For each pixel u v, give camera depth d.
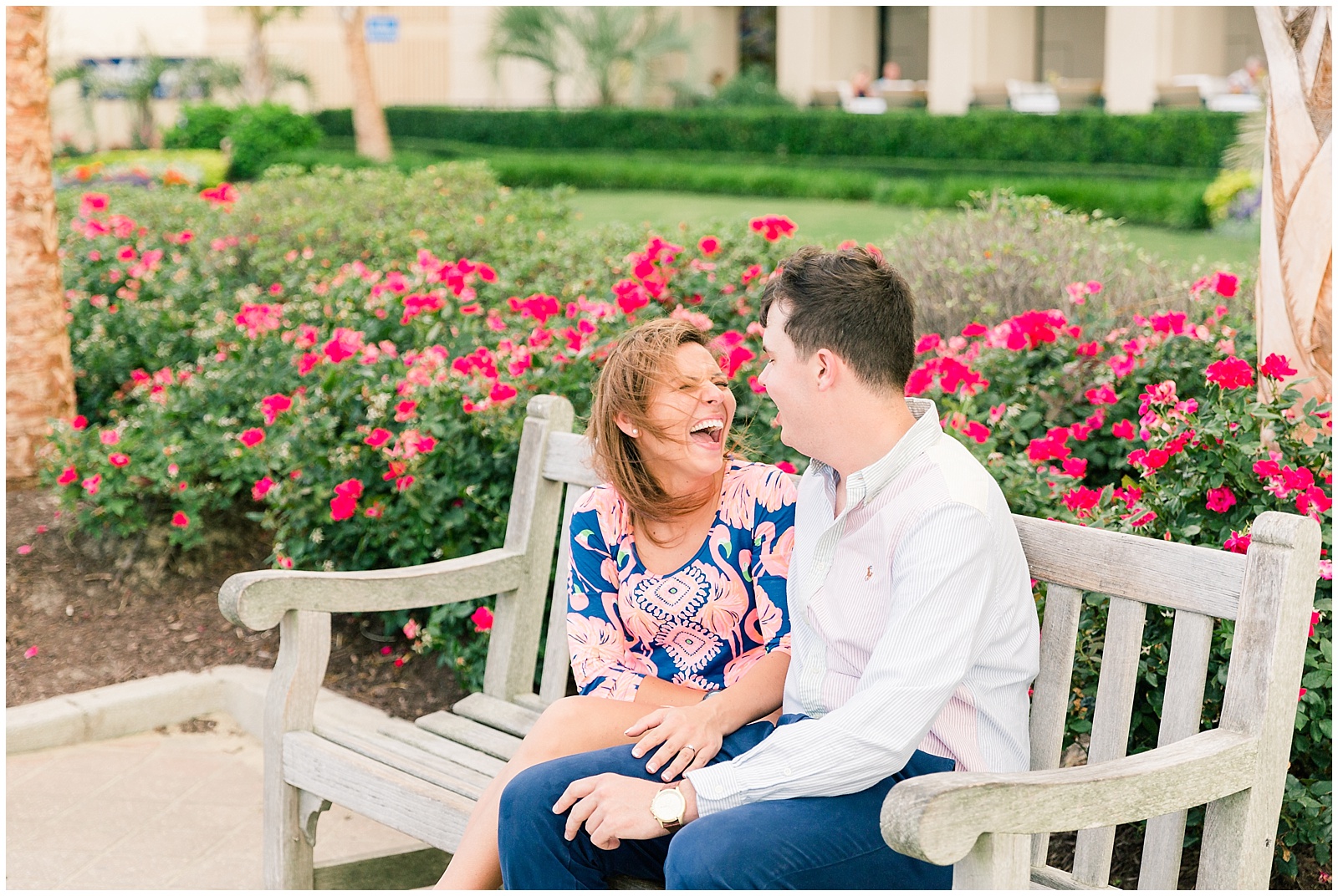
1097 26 23.05
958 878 1.65
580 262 5.26
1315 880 2.63
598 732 2.17
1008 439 3.36
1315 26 2.74
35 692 3.85
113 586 4.32
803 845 1.81
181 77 23.75
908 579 1.86
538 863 1.99
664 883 2.04
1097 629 2.65
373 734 2.64
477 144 22.03
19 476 5.02
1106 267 4.47
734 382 3.59
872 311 1.92
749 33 25.20
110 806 3.34
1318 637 2.45
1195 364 3.43
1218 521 2.78
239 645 4.09
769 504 2.22
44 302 5.04
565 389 3.72
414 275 4.98
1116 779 1.67
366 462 3.90
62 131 23.12
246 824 3.26
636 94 21.75
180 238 6.62
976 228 4.93
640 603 2.29
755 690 2.14
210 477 4.42
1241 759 1.80
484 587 2.78
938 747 1.92
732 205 16.16
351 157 18.14
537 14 21.64
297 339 4.43
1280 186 2.85
